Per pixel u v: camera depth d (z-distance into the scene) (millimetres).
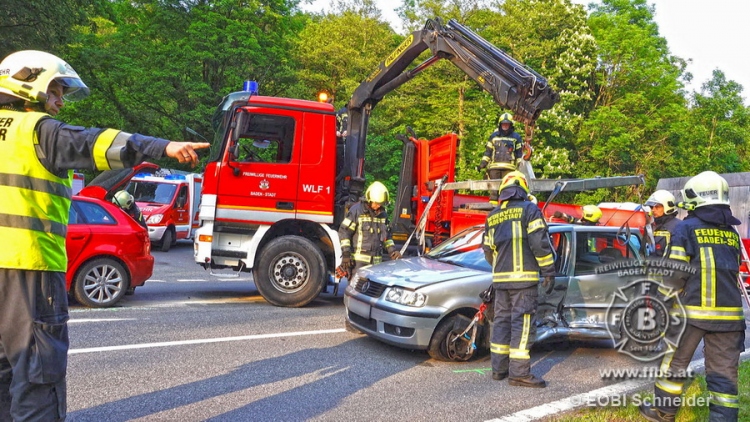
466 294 6191
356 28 29984
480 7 28203
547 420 4512
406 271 6648
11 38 17484
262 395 4938
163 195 18391
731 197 15969
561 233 6895
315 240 9852
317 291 9203
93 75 27094
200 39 26594
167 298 9680
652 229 7938
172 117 28109
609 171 30250
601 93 32844
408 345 6117
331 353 6410
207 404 4652
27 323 2670
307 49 29719
